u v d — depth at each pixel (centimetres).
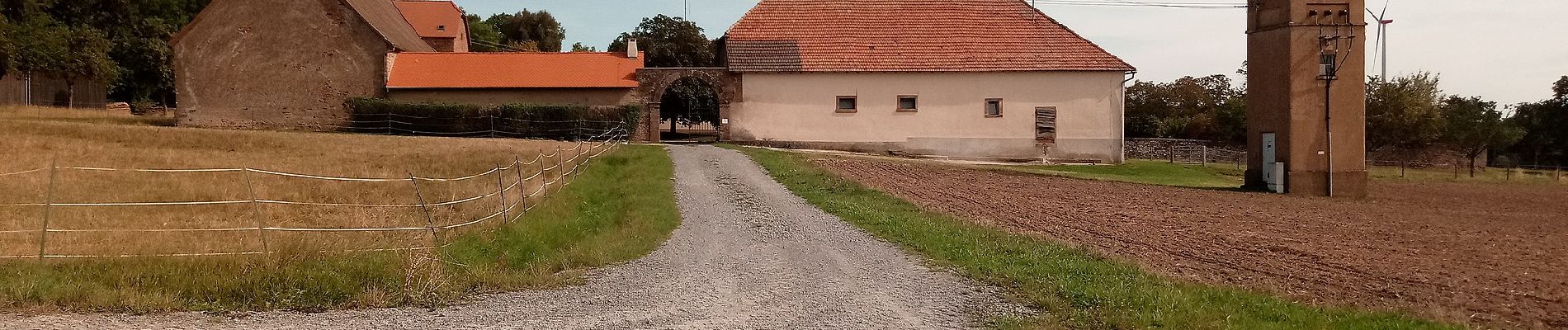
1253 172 3328
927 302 1094
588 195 2259
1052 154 4272
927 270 1322
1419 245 1878
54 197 1797
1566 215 2770
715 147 3853
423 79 4325
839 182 2577
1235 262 1516
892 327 966
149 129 3356
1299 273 1416
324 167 2588
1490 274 1504
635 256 1441
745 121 4200
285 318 986
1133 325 951
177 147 2997
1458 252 1781
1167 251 1609
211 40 4334
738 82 4197
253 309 1030
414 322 977
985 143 4250
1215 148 5625
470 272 1202
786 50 4284
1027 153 4262
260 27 4325
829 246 1553
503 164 2828
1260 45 3281
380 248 1297
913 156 4222
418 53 4497
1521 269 1578
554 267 1328
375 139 3550
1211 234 1903
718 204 2111
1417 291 1290
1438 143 6606
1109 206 2423
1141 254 1542
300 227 1590
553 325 961
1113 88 4275
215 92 4334
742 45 4300
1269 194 3111
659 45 7312
